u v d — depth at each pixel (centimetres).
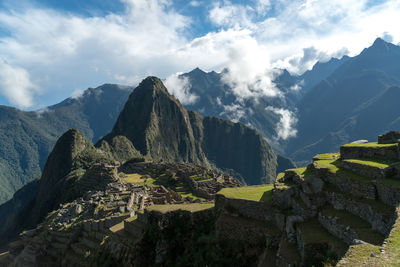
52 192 16262
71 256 4403
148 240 2600
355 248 1087
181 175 14100
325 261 1425
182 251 2344
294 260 1567
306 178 2084
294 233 1795
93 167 14300
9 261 6088
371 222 1444
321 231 1650
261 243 1992
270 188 2686
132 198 5728
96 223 4572
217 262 2033
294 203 2012
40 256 5106
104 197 6272
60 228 5409
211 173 14112
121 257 2873
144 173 16850
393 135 2439
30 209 18038
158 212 2659
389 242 1040
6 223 18375
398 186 1385
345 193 1770
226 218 2234
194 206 2716
